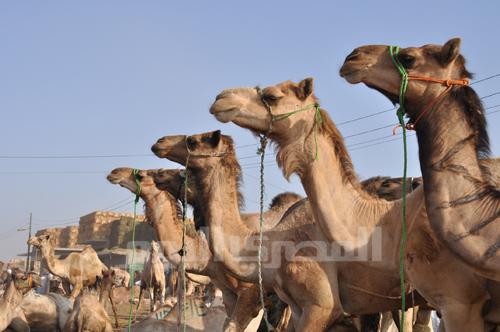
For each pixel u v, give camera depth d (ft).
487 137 16.37
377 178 30.45
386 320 31.50
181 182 32.37
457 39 15.98
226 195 26.66
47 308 46.42
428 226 18.57
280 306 31.81
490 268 14.46
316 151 20.92
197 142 27.22
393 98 17.33
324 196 20.76
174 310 33.88
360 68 17.25
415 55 16.57
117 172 34.83
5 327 41.98
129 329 32.63
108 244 171.94
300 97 21.40
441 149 15.90
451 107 16.16
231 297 30.96
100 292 56.44
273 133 21.52
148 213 34.06
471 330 17.74
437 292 18.29
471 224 14.89
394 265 20.76
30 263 147.95
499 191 15.24
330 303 22.30
